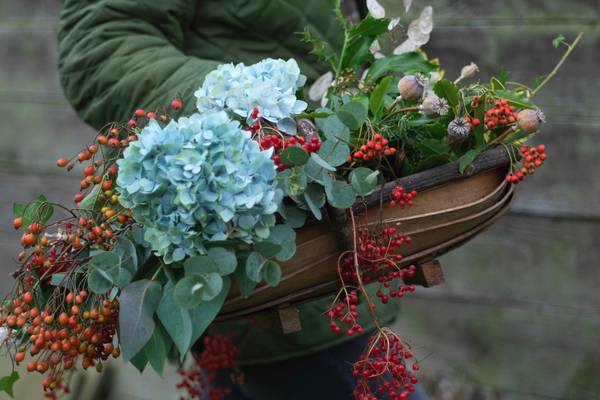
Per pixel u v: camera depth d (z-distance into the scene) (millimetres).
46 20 2148
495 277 1836
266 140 747
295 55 1143
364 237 786
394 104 872
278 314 831
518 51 1728
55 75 2162
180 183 688
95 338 758
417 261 876
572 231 1754
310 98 1005
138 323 719
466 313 1873
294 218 752
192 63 937
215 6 1106
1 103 2217
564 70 1700
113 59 971
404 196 784
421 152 840
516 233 1803
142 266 756
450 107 848
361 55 984
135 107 940
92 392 2084
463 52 1770
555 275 1779
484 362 1865
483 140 835
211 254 709
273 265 726
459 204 834
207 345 1251
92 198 789
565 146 1728
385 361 807
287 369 1286
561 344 1788
